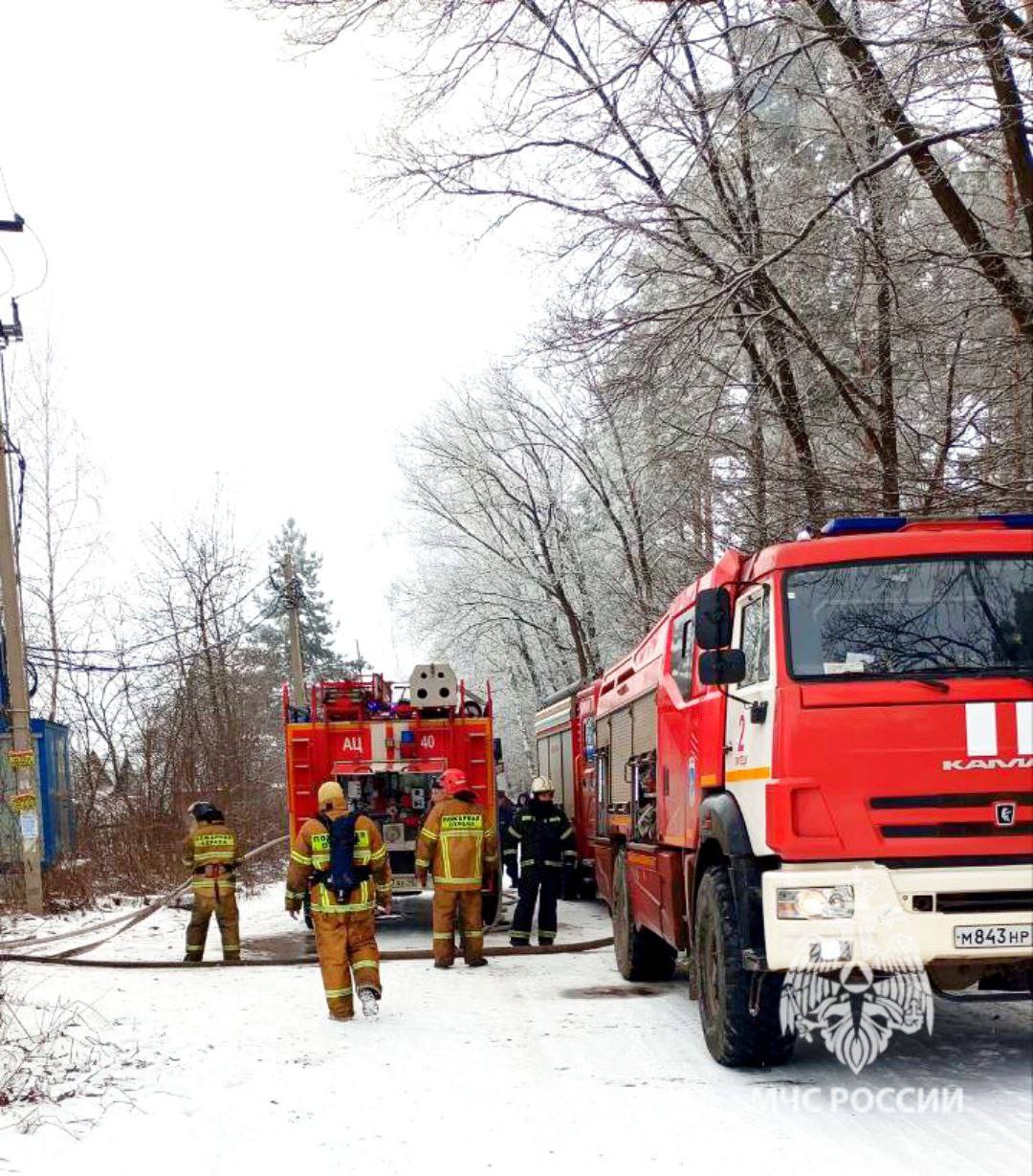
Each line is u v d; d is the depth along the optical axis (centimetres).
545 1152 581
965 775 650
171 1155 599
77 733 3278
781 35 1357
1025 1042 764
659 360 1555
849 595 697
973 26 1187
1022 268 1434
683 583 2291
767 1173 534
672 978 1112
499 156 1559
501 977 1148
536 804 1384
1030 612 693
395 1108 668
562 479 3531
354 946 935
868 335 1642
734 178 1689
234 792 3038
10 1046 817
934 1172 521
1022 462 1395
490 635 3688
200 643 3744
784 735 658
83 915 1823
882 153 1464
